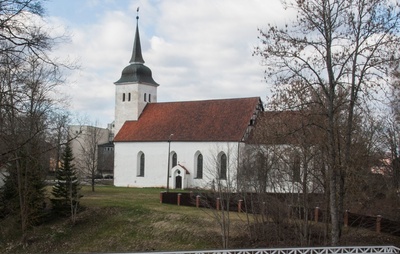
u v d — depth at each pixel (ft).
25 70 71.56
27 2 60.95
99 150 383.65
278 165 130.11
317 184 119.55
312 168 114.01
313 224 124.26
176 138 234.38
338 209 94.63
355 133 107.34
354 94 89.61
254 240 125.49
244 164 145.89
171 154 238.07
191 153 229.86
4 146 77.10
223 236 120.47
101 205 168.66
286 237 122.83
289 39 88.63
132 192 214.90
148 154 244.83
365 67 87.61
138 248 134.51
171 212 153.58
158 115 257.14
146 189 232.32
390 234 125.08
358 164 101.04
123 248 136.26
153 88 274.36
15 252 138.82
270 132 114.93
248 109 227.61
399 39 85.30
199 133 229.04
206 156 223.92
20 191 137.39
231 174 189.47
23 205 143.84
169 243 134.31
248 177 136.15
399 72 109.09
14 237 147.33
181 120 243.81
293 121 104.32
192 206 164.86
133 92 265.75
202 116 238.89
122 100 269.23
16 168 137.90
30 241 144.56
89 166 290.15
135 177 248.73
